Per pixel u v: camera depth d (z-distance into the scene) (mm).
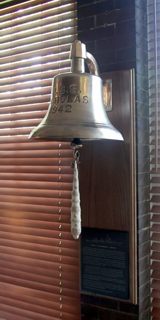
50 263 1334
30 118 1404
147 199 1146
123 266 1069
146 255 1132
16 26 1455
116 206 1077
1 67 1491
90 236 1124
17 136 1437
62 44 1329
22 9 1437
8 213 1453
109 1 1126
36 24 1395
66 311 1292
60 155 1318
